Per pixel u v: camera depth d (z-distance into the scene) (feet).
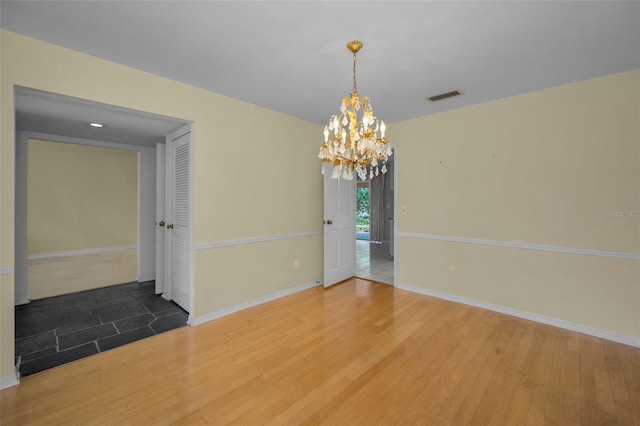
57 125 9.83
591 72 8.27
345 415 5.52
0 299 6.22
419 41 6.64
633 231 8.21
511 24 6.00
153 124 9.75
